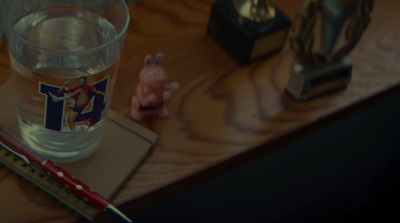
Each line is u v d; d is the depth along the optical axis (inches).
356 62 31.9
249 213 38.8
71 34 25.9
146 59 27.5
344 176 41.6
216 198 36.2
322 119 30.0
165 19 31.8
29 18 25.8
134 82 29.4
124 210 26.5
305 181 39.6
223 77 30.4
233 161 28.2
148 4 32.1
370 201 44.0
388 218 42.8
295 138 29.7
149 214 34.6
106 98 25.1
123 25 24.7
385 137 41.5
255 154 28.8
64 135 25.2
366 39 32.8
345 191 42.9
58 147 25.7
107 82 24.5
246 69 30.9
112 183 26.2
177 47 31.0
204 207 36.3
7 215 25.2
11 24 24.7
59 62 24.9
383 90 31.2
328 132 37.8
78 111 24.5
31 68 24.1
